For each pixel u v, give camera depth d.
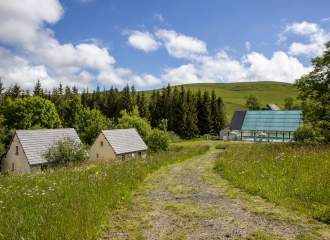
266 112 51.44
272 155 10.97
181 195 7.05
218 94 144.88
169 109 73.56
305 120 26.62
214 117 73.94
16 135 26.55
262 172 8.43
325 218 4.29
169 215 5.20
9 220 4.10
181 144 45.25
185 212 5.36
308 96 26.12
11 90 72.56
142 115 72.94
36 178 8.91
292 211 4.88
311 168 7.67
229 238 3.82
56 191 6.32
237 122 52.47
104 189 6.48
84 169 10.06
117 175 8.32
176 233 4.17
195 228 4.36
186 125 67.44
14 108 48.69
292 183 6.50
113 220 4.98
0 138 39.16
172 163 16.05
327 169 7.18
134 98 84.38
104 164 11.89
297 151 11.04
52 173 10.07
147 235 4.15
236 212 5.12
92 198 5.66
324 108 24.58
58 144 17.28
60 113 67.44
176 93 76.62
